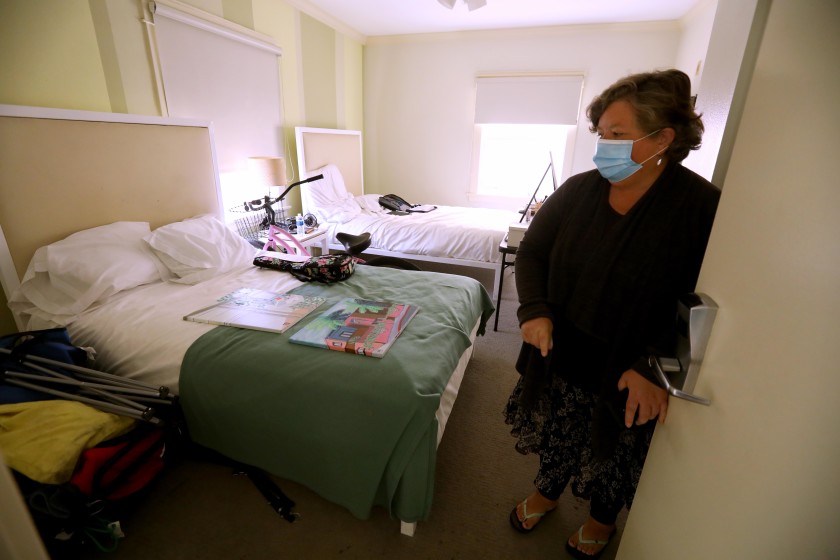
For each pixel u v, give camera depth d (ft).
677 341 2.21
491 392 6.84
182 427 4.57
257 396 4.09
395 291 6.26
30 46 5.55
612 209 3.02
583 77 13.06
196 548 4.11
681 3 10.62
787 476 1.38
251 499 4.68
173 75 7.63
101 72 6.46
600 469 3.52
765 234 1.62
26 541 1.21
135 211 6.65
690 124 2.67
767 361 1.52
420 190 15.92
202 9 8.16
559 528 4.41
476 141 14.73
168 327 4.88
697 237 2.68
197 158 7.67
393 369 4.01
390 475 3.78
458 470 5.19
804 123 1.41
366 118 15.60
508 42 13.44
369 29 13.56
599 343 3.21
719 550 1.73
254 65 9.72
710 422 1.93
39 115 5.26
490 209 13.92
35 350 4.42
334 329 4.72
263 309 5.28
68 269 5.30
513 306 10.70
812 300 1.30
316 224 10.63
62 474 3.75
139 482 4.33
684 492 2.15
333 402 3.85
